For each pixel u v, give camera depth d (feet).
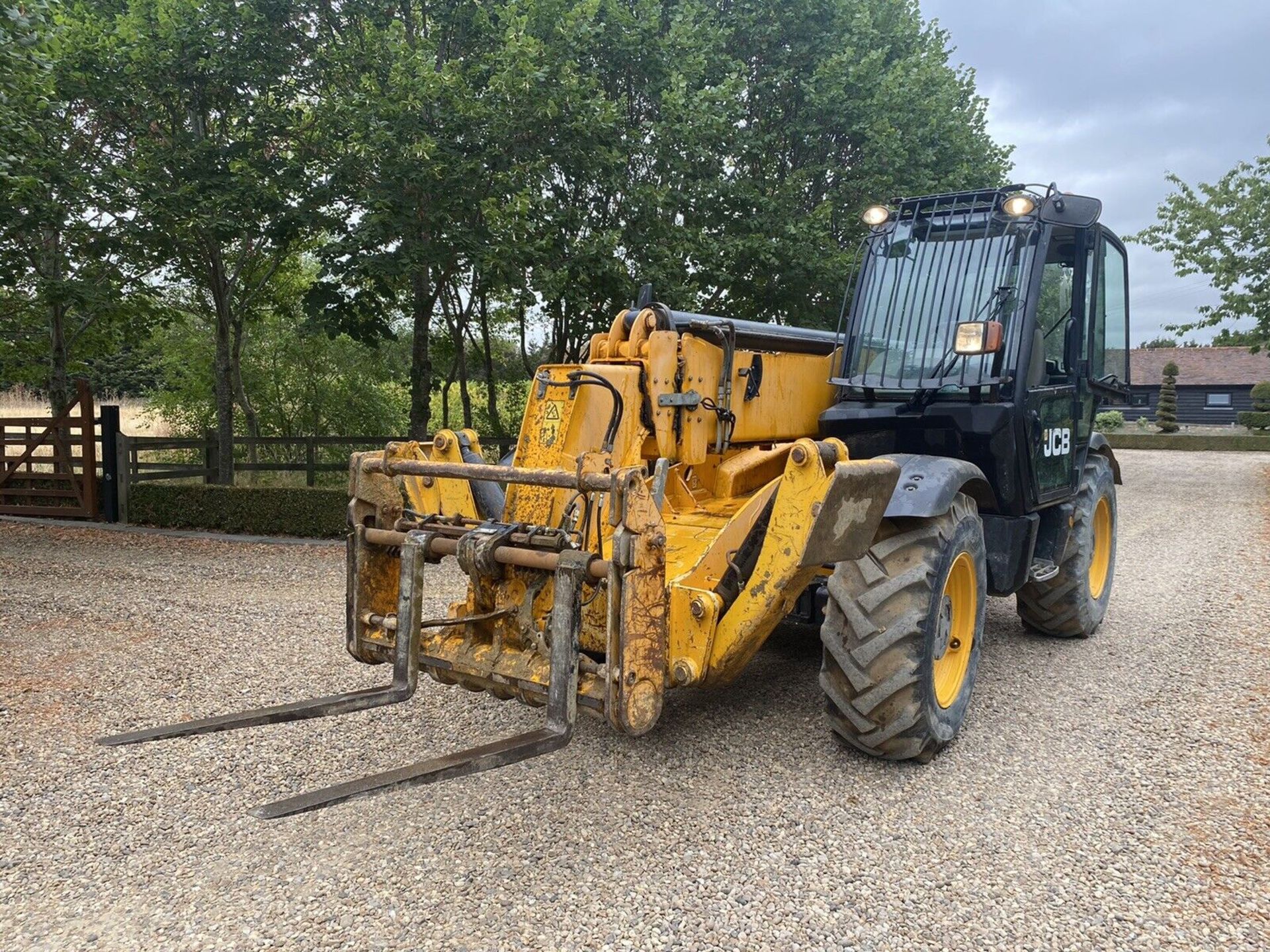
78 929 8.46
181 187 31.50
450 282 38.86
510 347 50.70
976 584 13.06
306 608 21.04
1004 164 45.47
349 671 16.12
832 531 10.51
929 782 11.53
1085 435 17.47
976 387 13.98
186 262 36.94
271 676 15.89
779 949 8.14
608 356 13.85
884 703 11.49
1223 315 49.42
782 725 13.50
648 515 9.76
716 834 10.18
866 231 38.11
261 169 32.60
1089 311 16.67
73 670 16.21
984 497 14.07
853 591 11.69
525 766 11.96
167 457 53.42
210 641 18.16
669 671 10.91
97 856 9.77
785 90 37.99
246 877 9.32
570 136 31.17
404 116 29.50
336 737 12.98
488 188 31.55
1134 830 10.32
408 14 34.63
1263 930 8.43
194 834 10.22
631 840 10.05
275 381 50.52
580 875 9.32
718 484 14.57
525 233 29.66
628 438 12.91
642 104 35.50
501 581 11.06
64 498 36.78
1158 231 51.29
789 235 35.42
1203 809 10.85
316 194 32.12
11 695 14.85
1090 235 16.42
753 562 12.05
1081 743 12.86
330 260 31.81
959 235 14.92
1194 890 9.09
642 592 9.72
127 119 33.78
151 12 33.01
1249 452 87.81
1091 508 17.76
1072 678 15.81
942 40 44.50
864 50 39.01
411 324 51.39
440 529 11.14
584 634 11.68
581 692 10.07
